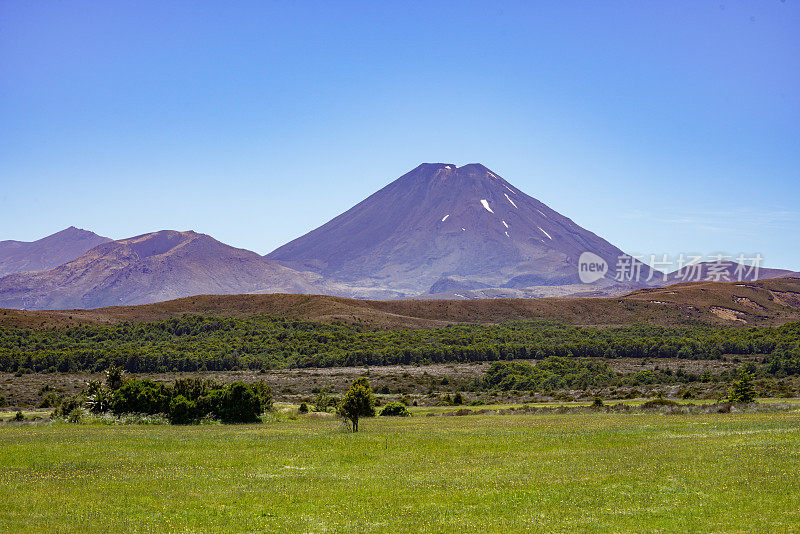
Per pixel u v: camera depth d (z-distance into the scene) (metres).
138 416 58.38
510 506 22.38
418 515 21.70
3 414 67.75
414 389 103.69
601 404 63.81
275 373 120.12
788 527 18.47
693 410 53.81
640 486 24.36
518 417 56.47
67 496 25.42
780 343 131.12
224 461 33.50
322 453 35.72
